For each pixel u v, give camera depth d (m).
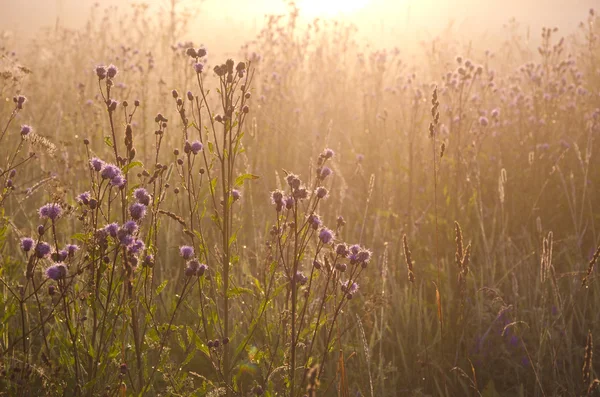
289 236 2.77
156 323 2.94
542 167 5.45
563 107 6.82
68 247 2.59
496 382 3.55
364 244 4.64
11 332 3.08
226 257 2.93
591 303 3.96
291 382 2.58
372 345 3.44
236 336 3.38
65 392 2.66
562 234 5.10
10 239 4.20
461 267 3.29
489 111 6.74
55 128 6.39
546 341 3.38
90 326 3.05
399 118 6.91
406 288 3.97
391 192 5.43
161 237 4.46
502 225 4.85
